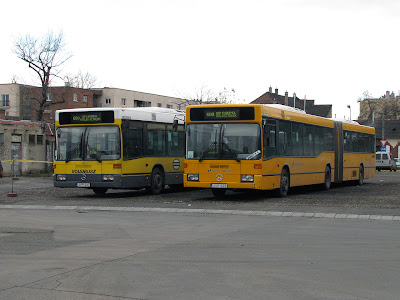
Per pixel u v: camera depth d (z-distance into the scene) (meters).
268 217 14.02
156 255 9.02
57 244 10.14
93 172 19.36
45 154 41.53
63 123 19.95
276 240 10.48
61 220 13.63
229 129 17.91
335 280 7.29
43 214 14.98
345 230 11.75
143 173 20.34
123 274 7.66
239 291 6.73
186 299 6.38
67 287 6.95
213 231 11.64
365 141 29.52
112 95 90.44
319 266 8.16
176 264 8.31
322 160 23.33
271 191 19.44
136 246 9.88
